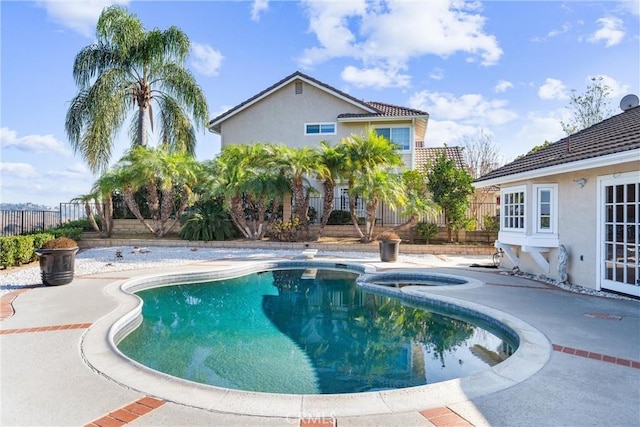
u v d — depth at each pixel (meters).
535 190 11.88
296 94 26.48
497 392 4.34
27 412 3.89
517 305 8.48
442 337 7.65
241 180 20.30
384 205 23.28
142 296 10.85
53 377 4.71
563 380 4.65
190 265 14.34
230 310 9.69
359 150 19.78
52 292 9.45
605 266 9.81
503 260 14.74
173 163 20.59
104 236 22.00
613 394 4.29
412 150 24.80
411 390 4.39
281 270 15.09
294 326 8.37
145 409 3.97
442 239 21.53
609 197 9.70
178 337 7.54
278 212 24.27
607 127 12.47
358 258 17.16
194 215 21.69
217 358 6.42
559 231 11.54
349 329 8.16
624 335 6.36
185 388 4.45
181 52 22.98
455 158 26.52
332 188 20.86
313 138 26.28
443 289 10.36
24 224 18.30
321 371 5.89
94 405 4.04
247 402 4.12
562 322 7.12
